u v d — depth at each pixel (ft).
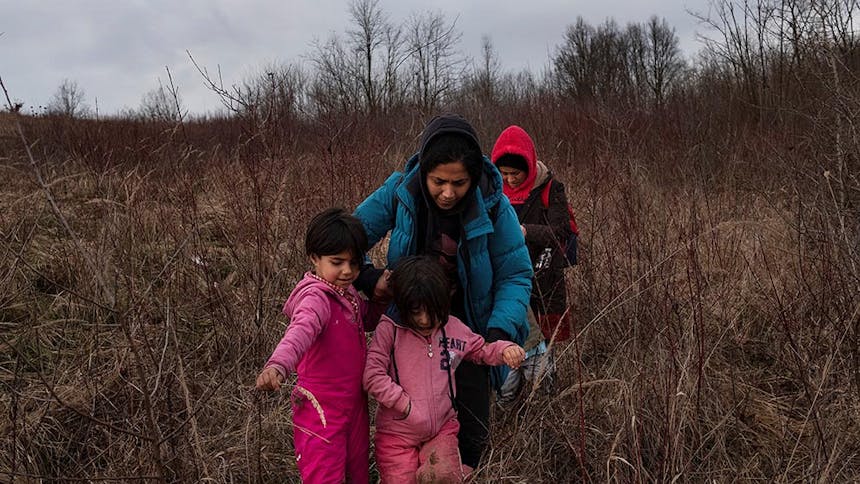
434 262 6.41
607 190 13.42
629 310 9.81
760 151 21.38
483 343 6.76
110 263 10.55
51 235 13.87
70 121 26.09
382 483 6.59
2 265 11.30
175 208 13.37
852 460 7.48
